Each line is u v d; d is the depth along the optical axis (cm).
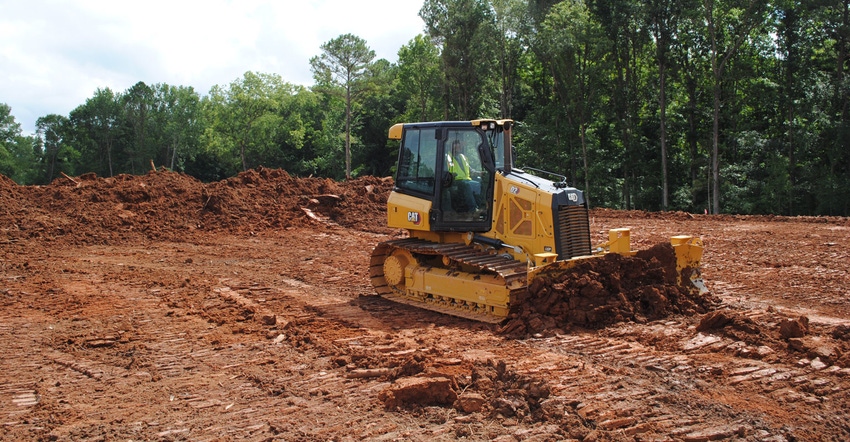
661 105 3709
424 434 508
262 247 1612
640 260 836
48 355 743
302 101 6875
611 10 3784
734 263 1280
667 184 3925
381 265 1059
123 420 546
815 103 3475
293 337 801
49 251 1489
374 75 5331
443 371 635
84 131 7538
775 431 500
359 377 648
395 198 1002
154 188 1961
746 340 709
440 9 4444
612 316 791
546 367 646
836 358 648
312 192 2136
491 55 4453
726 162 3812
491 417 536
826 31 3362
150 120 7556
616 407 546
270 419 544
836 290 1023
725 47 3778
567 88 3962
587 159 4112
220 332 838
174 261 1414
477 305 886
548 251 841
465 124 925
